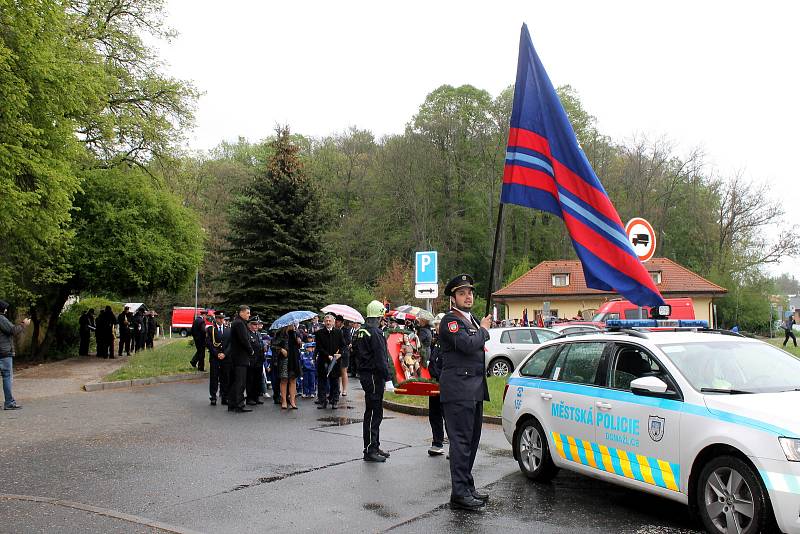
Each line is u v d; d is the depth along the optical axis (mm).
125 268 25297
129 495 6645
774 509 4766
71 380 18281
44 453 8727
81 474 7539
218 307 27203
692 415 5480
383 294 49875
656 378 5793
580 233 7504
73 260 24672
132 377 17844
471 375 6371
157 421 11586
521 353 18734
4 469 7781
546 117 7684
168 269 26875
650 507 6301
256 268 26500
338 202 61875
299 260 27234
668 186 55781
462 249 60188
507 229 60938
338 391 13523
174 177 29359
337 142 65938
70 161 19719
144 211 26281
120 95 26812
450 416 6352
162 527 5512
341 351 13500
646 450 5875
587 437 6570
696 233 56312
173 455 8625
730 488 5125
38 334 26375
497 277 58906
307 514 6027
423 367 12258
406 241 58219
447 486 7074
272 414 12586
